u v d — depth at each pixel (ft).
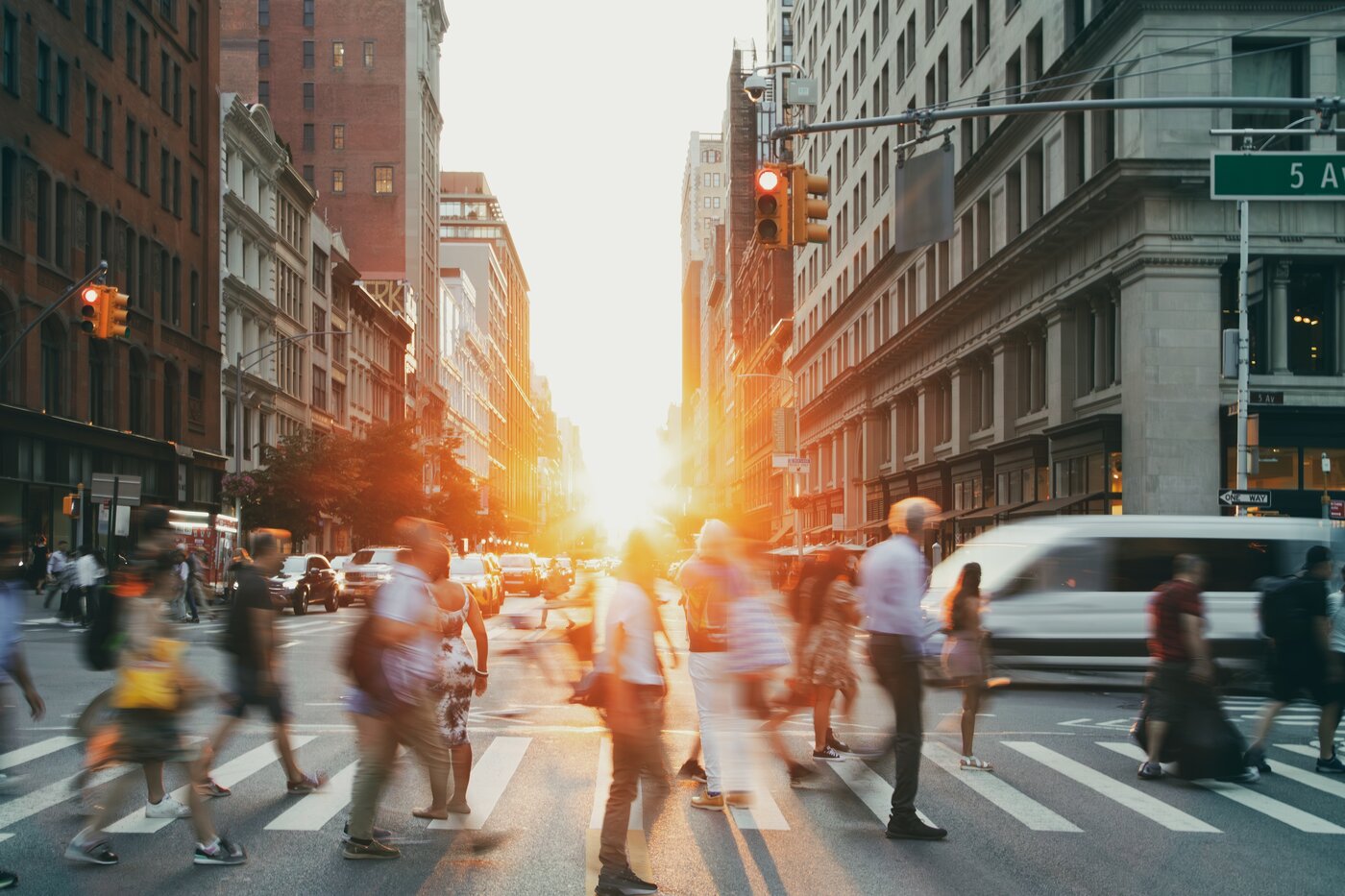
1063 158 108.88
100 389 139.13
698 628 31.14
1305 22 94.12
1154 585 58.95
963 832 28.43
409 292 315.37
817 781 34.42
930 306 145.69
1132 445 94.94
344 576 133.69
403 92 338.13
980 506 136.05
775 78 299.58
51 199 125.08
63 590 97.71
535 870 24.35
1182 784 34.88
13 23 117.91
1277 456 93.76
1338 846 27.45
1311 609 36.68
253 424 191.21
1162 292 93.56
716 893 22.94
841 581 38.37
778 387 295.48
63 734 41.47
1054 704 54.03
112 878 23.48
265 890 22.72
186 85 166.61
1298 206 93.56
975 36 135.54
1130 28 96.58
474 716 47.50
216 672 59.67
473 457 437.17
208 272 173.37
